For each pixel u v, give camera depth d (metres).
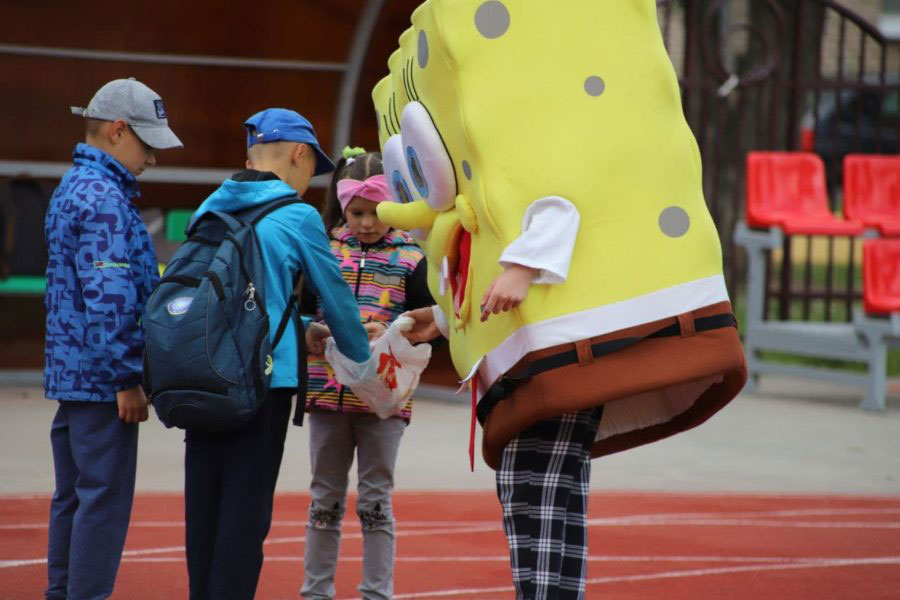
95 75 30.88
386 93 12.25
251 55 31.33
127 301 11.41
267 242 10.98
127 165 12.13
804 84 38.22
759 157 34.59
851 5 63.66
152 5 30.39
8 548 15.84
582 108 10.32
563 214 10.09
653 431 11.96
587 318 10.17
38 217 31.67
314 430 13.12
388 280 13.29
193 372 10.38
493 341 10.59
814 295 38.09
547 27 10.36
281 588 14.59
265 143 11.66
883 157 36.22
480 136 10.27
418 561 16.16
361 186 12.98
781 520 19.12
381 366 11.93
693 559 16.62
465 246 11.02
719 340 10.34
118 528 11.83
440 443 24.77
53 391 11.70
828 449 25.44
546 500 10.65
